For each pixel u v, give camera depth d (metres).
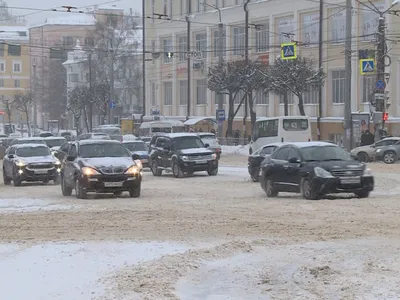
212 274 15.59
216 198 33.97
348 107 68.75
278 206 28.98
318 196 31.52
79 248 18.84
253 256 17.61
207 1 116.12
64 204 31.73
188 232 21.81
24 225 24.09
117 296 13.59
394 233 21.09
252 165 45.88
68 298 13.51
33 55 179.50
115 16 149.25
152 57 126.25
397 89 83.06
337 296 13.55
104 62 146.50
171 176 54.78
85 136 81.88
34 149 49.28
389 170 54.50
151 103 133.00
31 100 168.62
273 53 102.88
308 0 96.38
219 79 94.00
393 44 82.56
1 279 15.23
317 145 33.50
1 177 57.72
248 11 106.38
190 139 54.44
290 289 14.23
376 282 14.57
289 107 100.06
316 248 18.69
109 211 27.97
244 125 102.88
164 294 13.73
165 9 126.56
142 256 17.59
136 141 65.94
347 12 68.12
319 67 91.38
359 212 26.31
